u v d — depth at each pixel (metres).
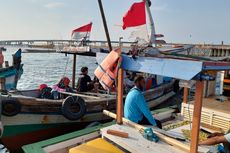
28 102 5.53
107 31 5.98
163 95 10.05
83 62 30.62
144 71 3.19
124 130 3.84
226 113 4.57
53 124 5.97
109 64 3.59
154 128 3.93
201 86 2.62
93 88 8.16
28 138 5.73
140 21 4.09
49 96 7.20
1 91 6.49
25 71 21.23
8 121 5.31
